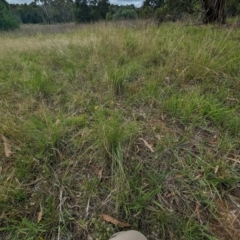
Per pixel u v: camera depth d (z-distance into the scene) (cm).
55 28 845
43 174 144
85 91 231
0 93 230
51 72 278
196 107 186
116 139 151
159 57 289
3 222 122
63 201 132
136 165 145
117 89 231
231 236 116
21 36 679
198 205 128
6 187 134
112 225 122
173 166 147
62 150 160
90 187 136
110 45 334
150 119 185
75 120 182
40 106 205
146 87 223
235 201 130
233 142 161
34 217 125
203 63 238
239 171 143
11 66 301
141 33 396
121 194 129
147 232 121
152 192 131
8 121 177
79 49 339
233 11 690
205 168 142
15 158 152
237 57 250
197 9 592
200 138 166
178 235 118
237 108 187
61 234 120
